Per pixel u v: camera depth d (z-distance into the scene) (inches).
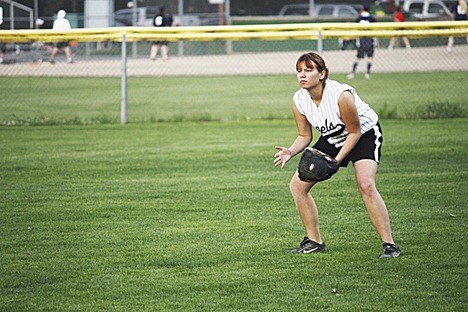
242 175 976.3
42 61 2576.3
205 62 2655.0
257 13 3302.2
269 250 633.0
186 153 1149.7
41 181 946.7
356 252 622.5
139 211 781.9
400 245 639.8
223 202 821.2
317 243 625.3
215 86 2142.0
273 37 1469.0
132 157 1119.6
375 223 603.8
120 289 535.8
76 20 3061.0
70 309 497.7
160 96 1957.4
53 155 1143.0
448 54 2522.1
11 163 1074.1
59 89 2086.6
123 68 1512.1
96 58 2721.5
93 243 658.2
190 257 613.6
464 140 1221.1
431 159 1063.6
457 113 1514.5
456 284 536.7
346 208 786.2
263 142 1251.8
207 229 705.6
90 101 1867.6
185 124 1499.8
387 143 1205.7
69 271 578.6
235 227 712.4
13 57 2554.1
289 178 956.0
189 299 514.0
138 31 1504.7
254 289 533.0
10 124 1508.4
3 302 510.6
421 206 785.6
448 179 923.4
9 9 3038.9
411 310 488.1
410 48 2628.0
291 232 692.7
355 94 596.1
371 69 2343.8
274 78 2294.5
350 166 1026.1
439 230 687.7
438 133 1304.1
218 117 1604.3
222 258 610.5
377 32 1445.6
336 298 511.8
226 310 492.4
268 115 1619.1
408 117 1515.7
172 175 980.6
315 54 587.8
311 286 537.0
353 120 581.9
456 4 2422.5
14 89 2081.7
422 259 597.3
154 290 533.3
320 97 591.5
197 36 1496.1
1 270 581.3
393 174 959.6
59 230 705.6
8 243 660.1
